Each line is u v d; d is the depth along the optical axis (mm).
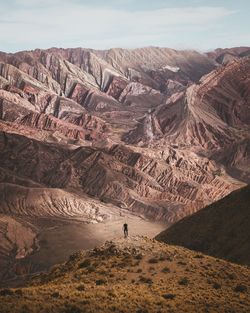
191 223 103562
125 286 45531
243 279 49938
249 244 87312
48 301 39062
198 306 41688
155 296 43062
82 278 49344
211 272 50156
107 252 54969
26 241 198375
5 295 39938
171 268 50375
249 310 42188
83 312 37906
